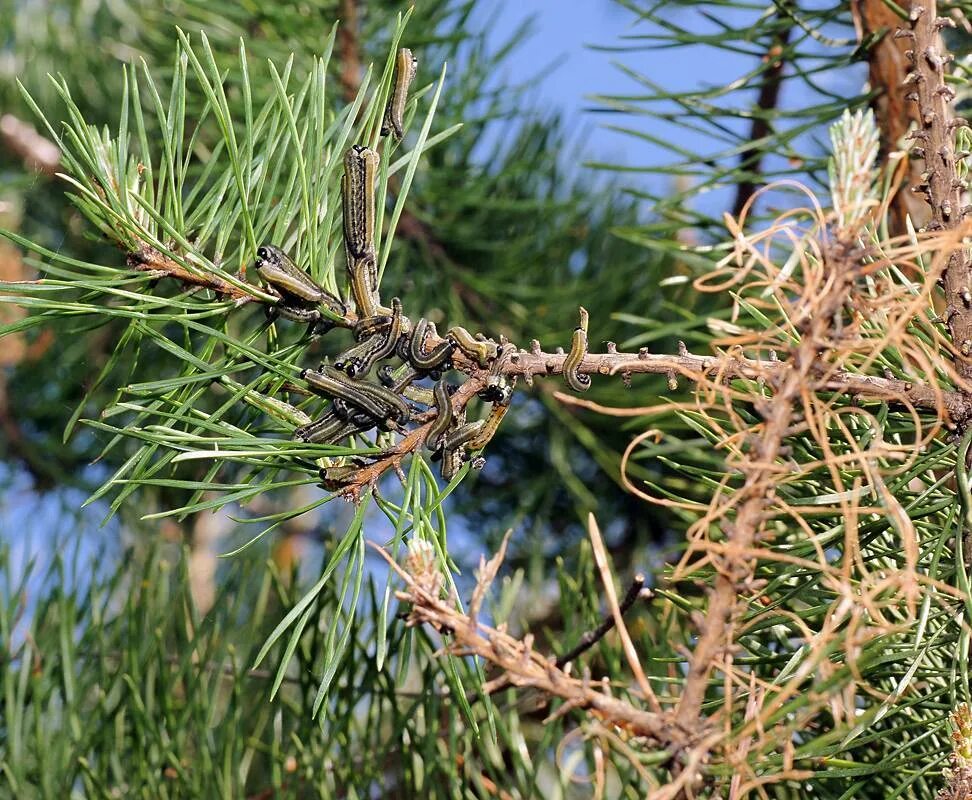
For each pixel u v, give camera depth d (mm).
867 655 319
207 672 533
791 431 325
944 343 367
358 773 491
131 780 501
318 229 405
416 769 496
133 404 373
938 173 385
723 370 350
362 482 372
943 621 371
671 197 504
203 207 400
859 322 349
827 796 409
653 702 315
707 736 309
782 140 496
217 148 400
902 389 369
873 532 371
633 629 549
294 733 494
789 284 339
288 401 403
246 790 516
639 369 366
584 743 464
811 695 309
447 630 318
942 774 370
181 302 380
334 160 401
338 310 385
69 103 384
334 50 607
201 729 494
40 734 497
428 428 371
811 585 364
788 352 332
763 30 502
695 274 559
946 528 360
